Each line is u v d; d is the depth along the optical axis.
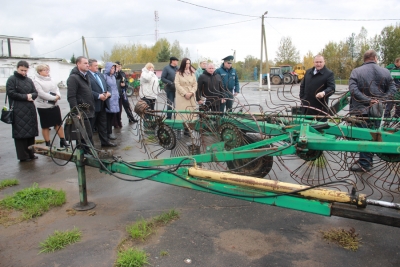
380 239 3.32
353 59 37.38
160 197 4.45
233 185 2.97
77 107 4.00
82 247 3.24
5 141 8.09
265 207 4.09
